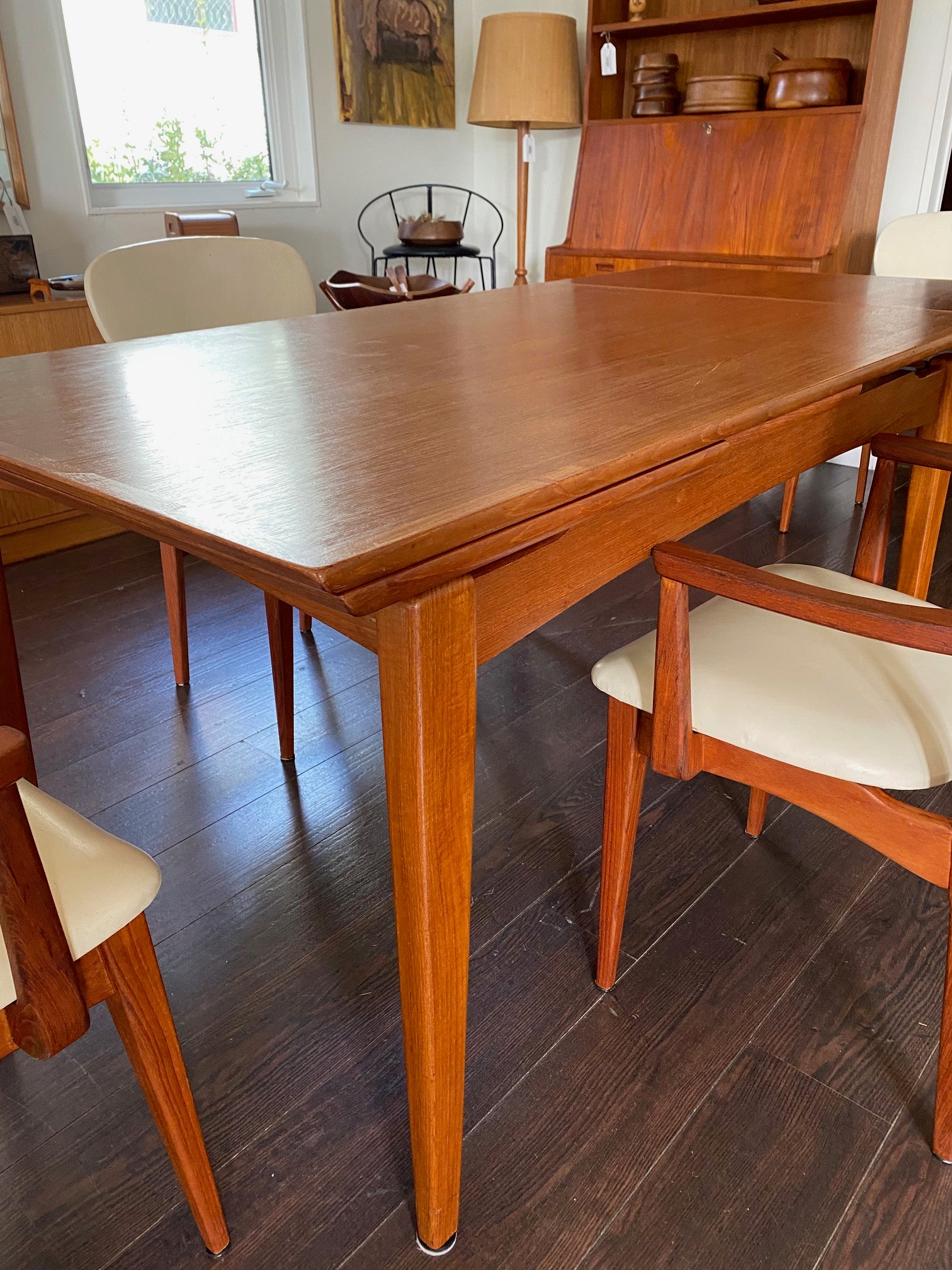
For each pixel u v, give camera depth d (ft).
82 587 8.16
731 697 3.25
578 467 2.45
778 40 11.15
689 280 6.79
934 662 3.49
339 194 13.00
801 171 10.24
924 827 2.96
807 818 5.21
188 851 4.94
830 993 4.04
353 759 5.74
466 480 2.37
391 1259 3.04
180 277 5.71
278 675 5.38
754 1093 3.59
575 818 5.18
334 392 3.44
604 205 11.84
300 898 4.63
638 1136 3.43
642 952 4.27
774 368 3.67
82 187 10.25
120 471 2.51
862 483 9.73
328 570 1.82
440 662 2.24
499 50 11.77
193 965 4.23
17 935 2.08
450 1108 2.85
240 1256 3.05
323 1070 3.72
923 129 10.39
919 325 4.66
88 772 5.56
